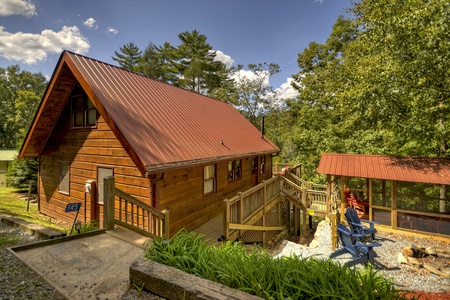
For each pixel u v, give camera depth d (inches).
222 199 381.1
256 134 573.6
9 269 121.4
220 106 569.9
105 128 292.7
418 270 215.8
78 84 319.9
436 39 266.2
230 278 95.3
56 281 111.7
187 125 348.5
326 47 938.7
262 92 1165.7
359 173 320.5
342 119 631.8
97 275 117.5
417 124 340.2
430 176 285.7
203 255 110.5
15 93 1722.4
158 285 98.0
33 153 393.7
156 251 116.4
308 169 751.7
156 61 1386.6
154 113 312.3
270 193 416.8
